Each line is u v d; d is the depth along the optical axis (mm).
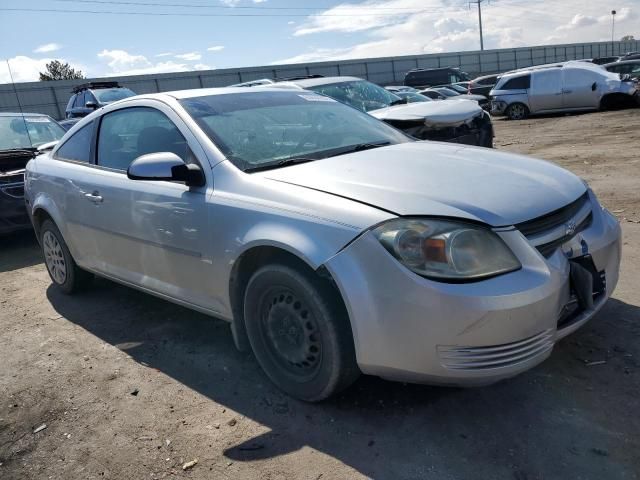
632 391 2768
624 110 17094
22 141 7473
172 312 4281
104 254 4043
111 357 3629
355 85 8391
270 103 3828
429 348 2340
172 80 39469
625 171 7926
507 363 2357
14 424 2979
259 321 2990
